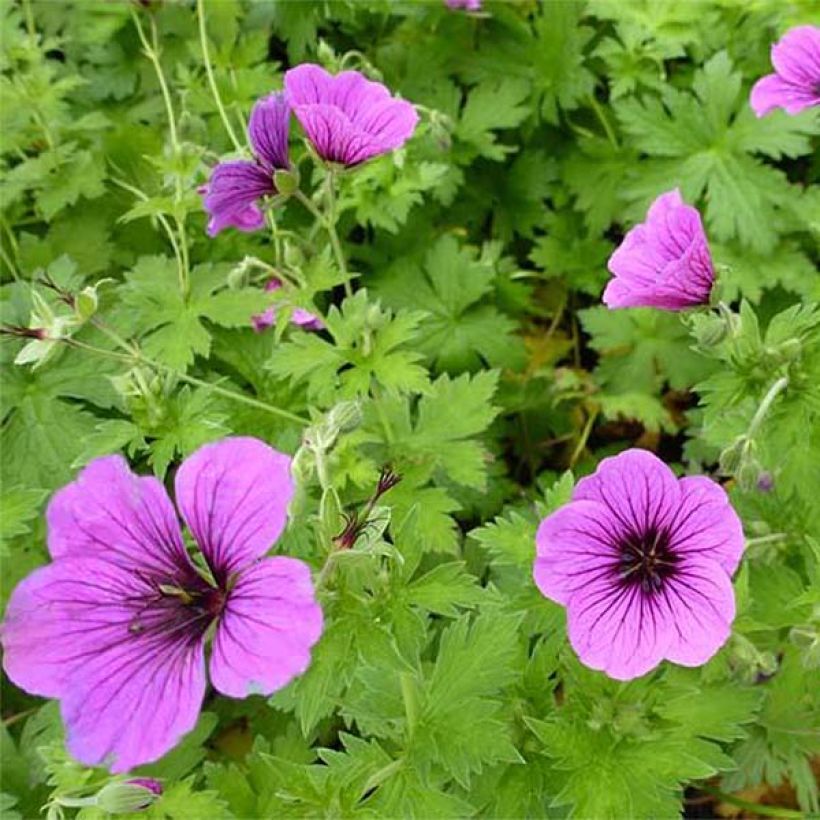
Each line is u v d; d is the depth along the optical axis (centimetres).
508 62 33
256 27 34
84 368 25
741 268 28
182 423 21
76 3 33
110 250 30
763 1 30
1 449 24
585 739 17
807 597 17
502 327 29
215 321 25
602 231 31
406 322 22
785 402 19
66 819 20
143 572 13
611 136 31
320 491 21
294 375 22
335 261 30
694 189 29
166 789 18
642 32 30
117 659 13
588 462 29
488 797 18
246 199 21
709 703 18
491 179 33
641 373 29
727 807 25
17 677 13
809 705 21
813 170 32
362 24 34
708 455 26
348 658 15
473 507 26
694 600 15
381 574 16
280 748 21
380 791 16
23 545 24
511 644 17
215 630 13
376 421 25
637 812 17
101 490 13
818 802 24
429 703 17
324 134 20
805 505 21
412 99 32
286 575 12
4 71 33
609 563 15
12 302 26
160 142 31
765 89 21
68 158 30
